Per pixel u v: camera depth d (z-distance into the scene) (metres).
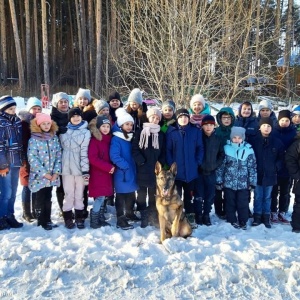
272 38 11.95
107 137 5.23
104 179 5.16
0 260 3.95
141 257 4.09
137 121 5.75
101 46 23.31
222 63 10.60
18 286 3.52
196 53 10.18
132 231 5.02
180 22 10.15
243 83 11.80
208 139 5.38
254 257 4.04
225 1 11.16
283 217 5.84
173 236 4.71
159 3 11.43
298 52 22.42
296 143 5.27
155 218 5.34
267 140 5.48
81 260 3.82
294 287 3.58
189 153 5.27
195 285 3.55
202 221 5.54
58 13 31.31
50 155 4.95
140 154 5.12
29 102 5.61
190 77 9.95
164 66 11.07
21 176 5.29
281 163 5.54
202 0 10.27
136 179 5.29
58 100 5.46
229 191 5.48
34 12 26.12
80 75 28.56
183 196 5.57
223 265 3.83
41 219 5.11
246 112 6.02
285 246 4.49
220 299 3.37
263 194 5.56
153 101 10.70
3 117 4.81
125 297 3.37
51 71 30.28
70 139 5.05
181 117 5.23
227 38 10.59
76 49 31.14
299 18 22.72
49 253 4.12
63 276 3.66
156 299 3.34
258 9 12.64
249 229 5.36
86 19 29.03
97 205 5.18
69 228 5.14
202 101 6.00
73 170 5.07
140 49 11.25
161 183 4.64
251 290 3.54
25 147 5.07
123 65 14.12
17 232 4.83
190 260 4.06
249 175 5.41
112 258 3.96
